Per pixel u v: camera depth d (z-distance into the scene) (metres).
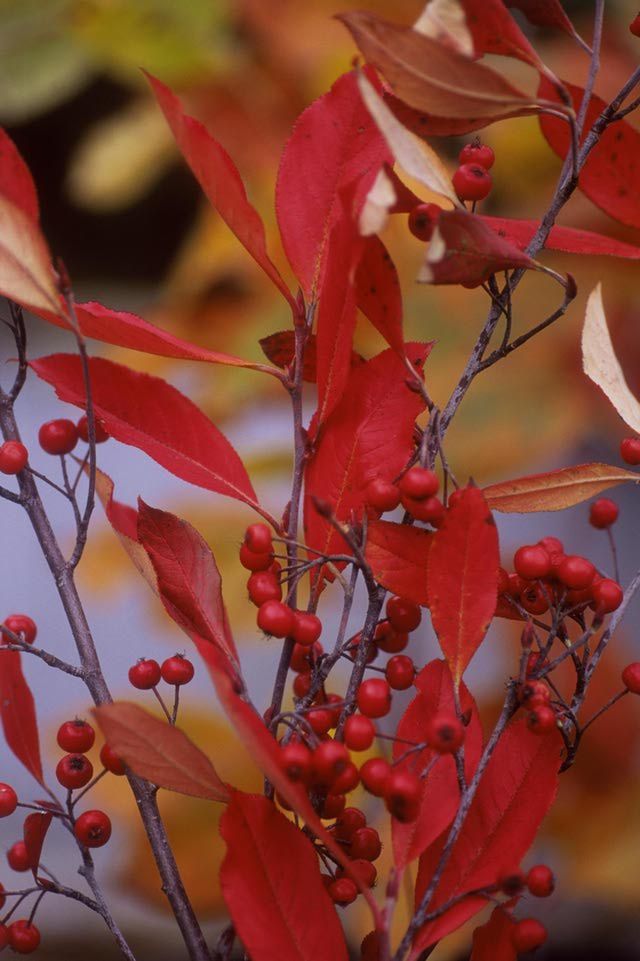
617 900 1.23
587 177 0.76
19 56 1.45
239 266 1.41
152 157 1.49
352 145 0.74
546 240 0.75
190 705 1.25
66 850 1.52
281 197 0.74
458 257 0.70
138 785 0.74
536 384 1.33
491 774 0.72
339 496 0.73
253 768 1.20
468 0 0.70
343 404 0.74
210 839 1.17
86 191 1.48
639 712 1.29
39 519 0.75
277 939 0.69
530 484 0.73
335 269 0.71
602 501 0.76
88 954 1.26
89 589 1.36
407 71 0.69
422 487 0.70
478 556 0.70
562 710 0.73
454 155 1.39
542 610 0.74
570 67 1.34
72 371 0.74
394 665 0.73
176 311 1.42
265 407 1.39
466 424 1.30
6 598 1.91
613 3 1.39
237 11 1.47
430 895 0.70
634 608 1.44
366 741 0.70
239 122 1.44
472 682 1.35
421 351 0.74
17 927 0.75
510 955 0.72
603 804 1.29
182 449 0.75
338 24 1.48
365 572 0.71
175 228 1.57
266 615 0.71
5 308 1.57
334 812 0.73
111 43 1.44
